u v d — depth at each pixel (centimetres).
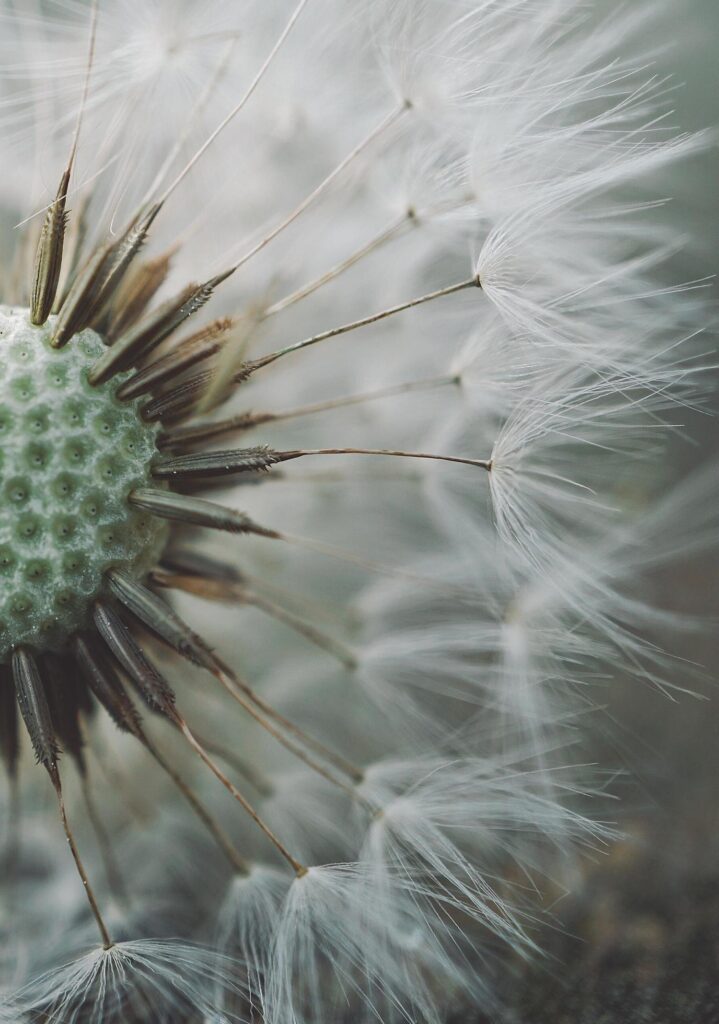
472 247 7
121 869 7
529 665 7
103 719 7
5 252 7
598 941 7
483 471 8
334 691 8
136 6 7
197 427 7
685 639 8
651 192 8
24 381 6
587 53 7
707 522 8
